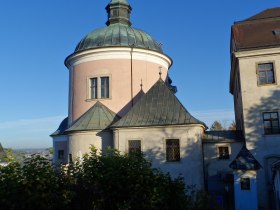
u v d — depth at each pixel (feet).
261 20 85.25
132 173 28.94
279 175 58.95
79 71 96.73
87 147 81.25
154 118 77.82
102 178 28.86
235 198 64.34
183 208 30.66
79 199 27.86
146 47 97.30
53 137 109.60
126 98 92.48
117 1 107.86
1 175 26.12
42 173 26.68
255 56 79.46
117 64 93.81
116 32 99.09
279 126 76.07
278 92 77.05
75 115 95.71
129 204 27.58
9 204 24.62
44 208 25.91
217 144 78.18
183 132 74.69
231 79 105.19
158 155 74.90
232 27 86.33
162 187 29.19
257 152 75.77
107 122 84.02
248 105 78.13
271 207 72.49
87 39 100.37
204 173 75.20
